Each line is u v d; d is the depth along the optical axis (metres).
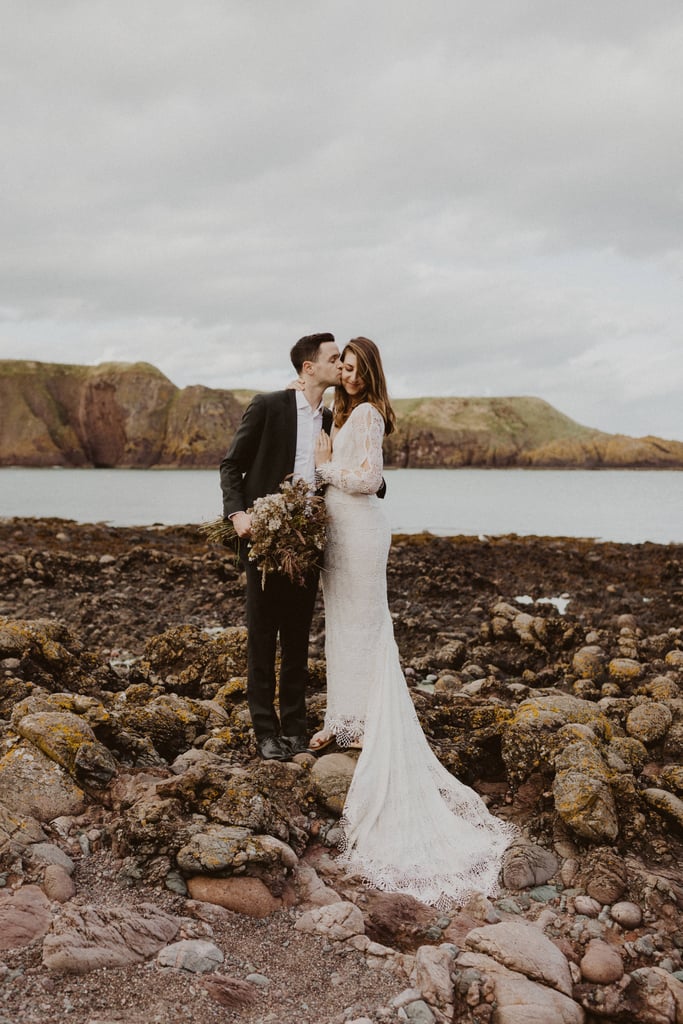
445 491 78.31
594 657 8.31
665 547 18.88
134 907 3.56
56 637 7.12
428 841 4.39
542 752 5.06
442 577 13.70
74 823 4.23
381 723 4.70
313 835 4.49
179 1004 2.99
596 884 4.07
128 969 3.18
